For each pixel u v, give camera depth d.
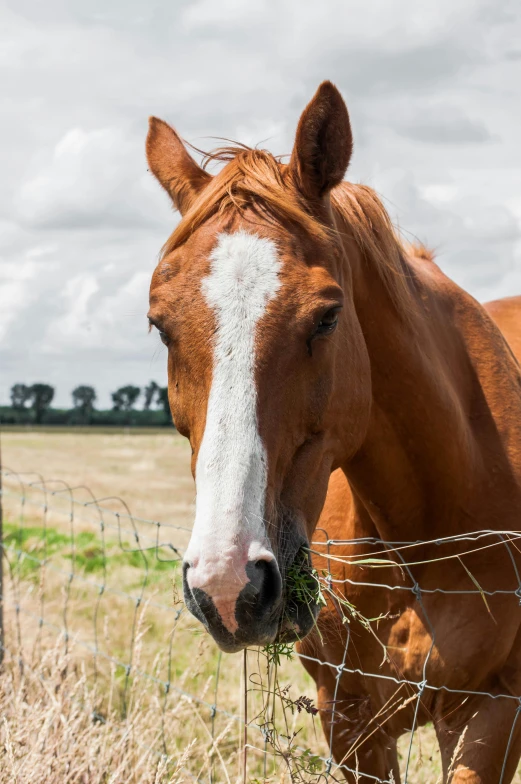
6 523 9.05
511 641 2.46
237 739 3.57
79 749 2.86
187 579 1.78
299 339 1.93
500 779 2.31
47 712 2.94
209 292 1.94
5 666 3.76
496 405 2.71
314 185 2.20
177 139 2.60
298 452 2.03
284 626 1.96
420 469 2.49
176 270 2.05
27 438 49.44
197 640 4.59
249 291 1.93
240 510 1.76
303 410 2.00
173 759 3.19
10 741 2.73
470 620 2.44
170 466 24.92
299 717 3.79
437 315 2.70
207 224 2.07
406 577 2.55
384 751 2.74
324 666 2.78
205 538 1.75
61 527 9.14
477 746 2.35
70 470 22.36
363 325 2.41
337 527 2.79
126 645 4.79
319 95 2.14
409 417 2.45
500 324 3.60
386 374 2.44
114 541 8.30
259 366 1.88
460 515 2.54
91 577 6.46
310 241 2.05
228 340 1.89
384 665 2.61
